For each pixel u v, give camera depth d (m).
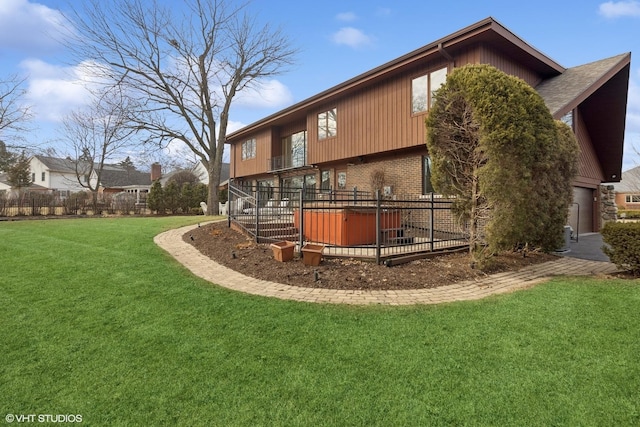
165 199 22.05
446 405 2.21
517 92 5.78
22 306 3.98
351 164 14.12
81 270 5.48
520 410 2.16
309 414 2.14
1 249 7.06
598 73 10.14
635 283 4.90
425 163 11.28
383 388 2.39
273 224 8.50
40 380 2.52
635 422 2.04
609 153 13.89
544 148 6.04
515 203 5.72
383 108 11.84
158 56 17.11
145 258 6.29
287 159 18.39
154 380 2.51
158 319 3.62
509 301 4.20
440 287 4.96
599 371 2.57
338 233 7.52
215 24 17.41
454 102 6.26
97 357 2.84
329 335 3.24
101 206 19.80
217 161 18.52
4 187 37.41
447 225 9.96
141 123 17.72
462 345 3.01
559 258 7.40
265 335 3.25
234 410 2.18
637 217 24.67
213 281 5.11
